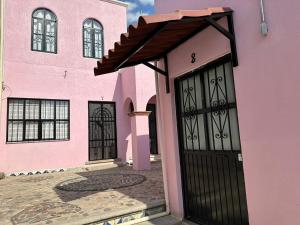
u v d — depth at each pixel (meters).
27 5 10.50
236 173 3.39
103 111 12.02
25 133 10.02
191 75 4.29
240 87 3.10
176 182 4.43
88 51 11.88
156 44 4.00
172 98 4.59
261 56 2.83
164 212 4.61
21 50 10.20
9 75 9.84
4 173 9.12
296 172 2.48
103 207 4.64
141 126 9.68
